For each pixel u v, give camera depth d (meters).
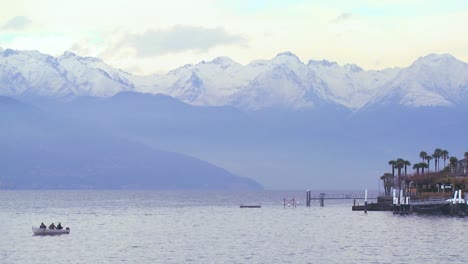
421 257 145.75
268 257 146.50
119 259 143.88
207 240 179.75
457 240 174.62
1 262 140.50
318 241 176.00
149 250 158.12
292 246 165.38
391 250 156.62
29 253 153.50
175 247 164.00
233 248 161.75
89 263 138.75
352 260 142.00
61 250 158.50
